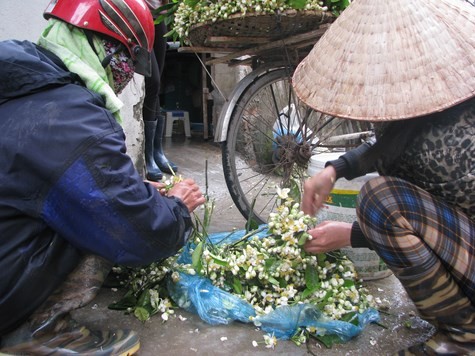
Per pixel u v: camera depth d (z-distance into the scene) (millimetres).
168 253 1394
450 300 1258
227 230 2529
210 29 2115
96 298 1770
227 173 2328
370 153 1336
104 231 1235
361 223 1337
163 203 1358
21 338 1283
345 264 1756
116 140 1242
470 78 1067
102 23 1339
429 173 1252
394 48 1129
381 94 1111
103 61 1374
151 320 1635
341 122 2609
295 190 2080
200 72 6309
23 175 1185
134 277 1779
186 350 1466
